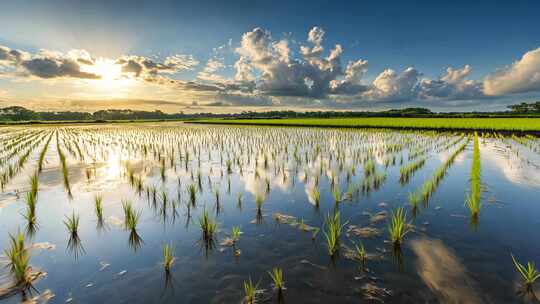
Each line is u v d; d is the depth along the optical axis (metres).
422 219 6.78
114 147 22.30
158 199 8.61
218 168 13.42
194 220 6.90
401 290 4.08
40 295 4.05
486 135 29.27
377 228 6.30
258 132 38.50
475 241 5.57
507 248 5.27
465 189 9.34
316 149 19.19
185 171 12.77
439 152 17.73
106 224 6.64
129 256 5.16
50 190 9.59
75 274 4.58
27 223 6.68
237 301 3.92
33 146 23.23
